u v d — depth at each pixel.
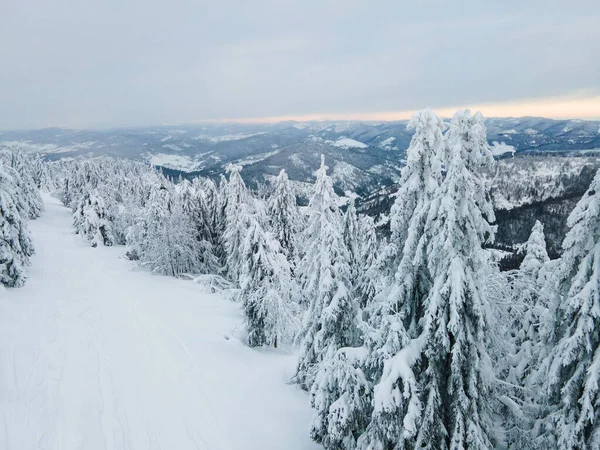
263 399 16.52
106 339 20.47
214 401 15.65
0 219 27.31
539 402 10.74
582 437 9.04
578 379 9.41
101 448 11.97
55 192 105.75
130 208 59.41
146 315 25.45
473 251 8.81
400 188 10.33
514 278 14.22
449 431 9.18
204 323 25.61
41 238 52.94
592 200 9.26
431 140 9.30
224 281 38.28
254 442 13.38
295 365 20.59
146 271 40.69
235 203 34.44
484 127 8.67
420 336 9.43
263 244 22.52
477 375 9.10
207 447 12.75
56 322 21.88
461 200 8.71
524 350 13.23
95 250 49.88
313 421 12.16
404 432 8.61
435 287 8.91
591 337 9.35
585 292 9.16
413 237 9.67
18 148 84.00
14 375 15.34
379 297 11.26
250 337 22.95
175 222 39.41
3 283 26.92
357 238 16.06
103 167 97.94
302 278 18.41
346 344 14.13
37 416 13.00
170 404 15.02
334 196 17.41
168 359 18.95
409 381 8.74
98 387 15.47
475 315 8.80
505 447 11.23
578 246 9.81
